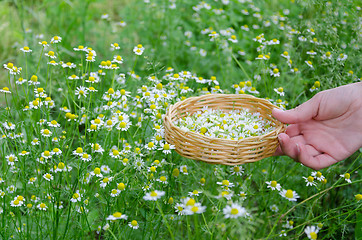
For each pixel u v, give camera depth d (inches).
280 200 43.0
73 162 40.0
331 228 39.9
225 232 34.0
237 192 41.1
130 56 57.9
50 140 39.2
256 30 63.1
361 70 49.4
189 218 40.4
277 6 65.3
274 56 57.7
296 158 37.9
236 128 38.7
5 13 69.2
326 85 47.1
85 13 64.0
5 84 55.3
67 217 37.0
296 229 42.1
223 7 69.8
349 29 55.2
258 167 42.9
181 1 66.0
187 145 36.0
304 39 51.3
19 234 36.5
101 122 39.7
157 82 45.3
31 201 38.1
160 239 38.7
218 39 51.7
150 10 66.2
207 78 58.6
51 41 43.9
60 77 53.3
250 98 41.1
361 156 45.3
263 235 40.4
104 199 38.8
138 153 37.6
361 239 39.0
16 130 40.5
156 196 33.5
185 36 63.7
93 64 55.3
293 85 51.6
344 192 44.6
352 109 37.6
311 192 44.3
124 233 37.1
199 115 40.3
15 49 61.0
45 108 42.4
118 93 42.9
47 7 68.6
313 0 51.0
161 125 41.1
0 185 38.7
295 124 39.9
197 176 41.9
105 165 41.5
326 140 38.8
